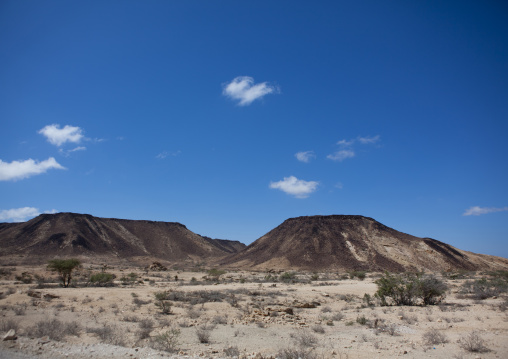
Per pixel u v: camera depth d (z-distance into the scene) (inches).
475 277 2016.5
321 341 487.5
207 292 1128.2
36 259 3939.5
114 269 2901.1
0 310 701.3
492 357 367.9
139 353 370.0
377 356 388.8
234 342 481.4
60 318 641.0
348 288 1493.6
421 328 570.3
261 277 2549.2
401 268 3747.5
